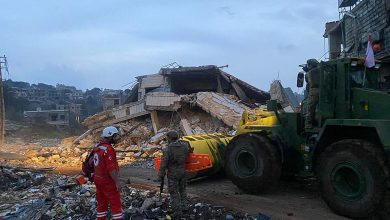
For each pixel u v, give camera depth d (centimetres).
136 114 2347
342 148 741
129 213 745
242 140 930
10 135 4497
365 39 1730
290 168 918
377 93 768
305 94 897
